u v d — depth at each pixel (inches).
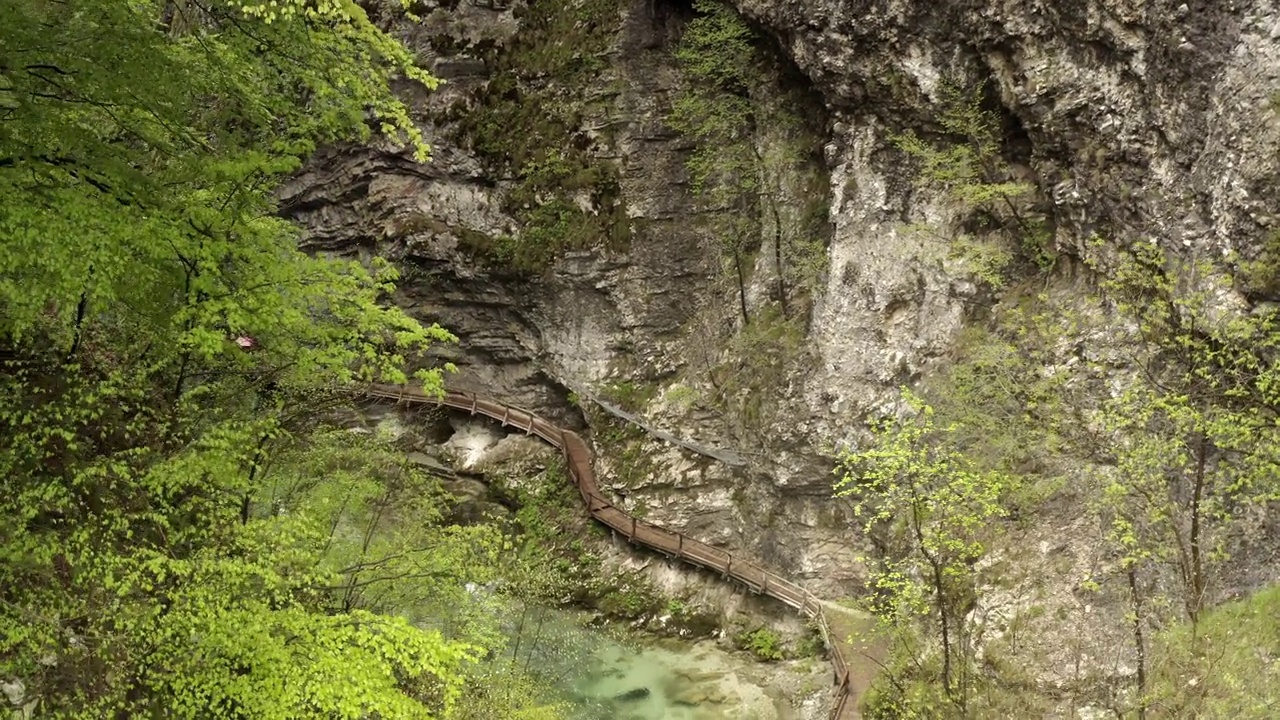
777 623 851.4
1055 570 642.2
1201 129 603.5
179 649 402.9
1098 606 605.3
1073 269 737.0
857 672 735.7
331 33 459.8
